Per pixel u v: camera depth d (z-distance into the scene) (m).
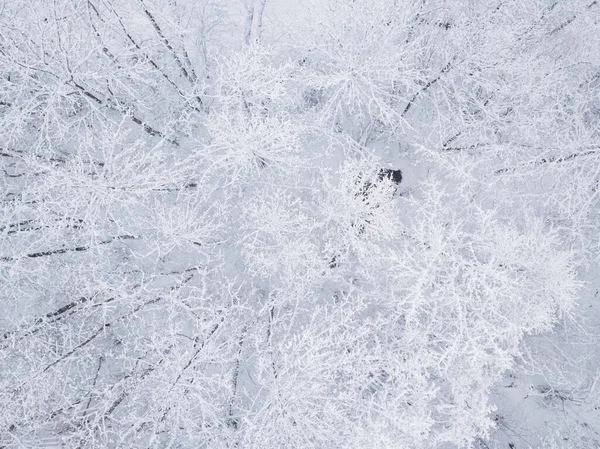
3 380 5.27
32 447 5.18
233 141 5.59
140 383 5.40
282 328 6.39
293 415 4.84
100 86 6.26
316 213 6.45
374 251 5.98
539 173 6.68
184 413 5.28
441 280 5.54
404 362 5.55
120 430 5.14
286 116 6.68
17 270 5.24
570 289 5.29
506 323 5.36
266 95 5.73
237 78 5.32
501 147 6.48
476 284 5.49
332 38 5.81
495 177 6.77
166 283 6.60
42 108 5.76
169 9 6.39
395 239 6.68
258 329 6.06
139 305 6.12
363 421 5.34
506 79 6.50
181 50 6.73
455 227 5.11
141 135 6.27
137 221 6.23
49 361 5.49
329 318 5.37
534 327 5.50
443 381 5.98
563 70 6.39
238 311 6.40
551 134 6.64
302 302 6.54
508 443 6.82
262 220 5.86
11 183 6.31
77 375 6.04
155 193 6.38
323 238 6.32
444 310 5.83
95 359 6.12
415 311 5.06
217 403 5.41
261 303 6.68
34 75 5.80
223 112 5.64
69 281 6.12
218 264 6.66
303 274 6.33
